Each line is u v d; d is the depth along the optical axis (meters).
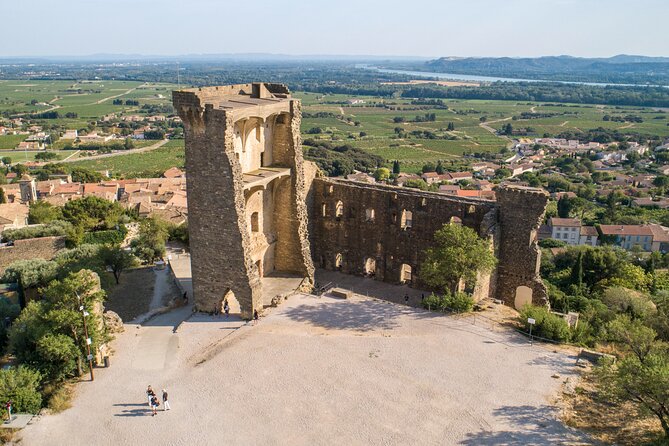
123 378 47.03
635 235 159.12
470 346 51.31
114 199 156.00
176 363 49.50
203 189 58.44
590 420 39.97
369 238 74.00
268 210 70.19
